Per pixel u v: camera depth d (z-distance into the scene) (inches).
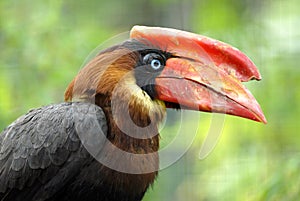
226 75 580.4
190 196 892.0
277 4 1031.0
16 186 573.0
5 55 927.0
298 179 725.3
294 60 973.2
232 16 1053.8
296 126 925.8
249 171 850.1
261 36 998.4
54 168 566.9
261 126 921.5
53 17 958.4
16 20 950.4
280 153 912.3
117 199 574.2
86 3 1080.2
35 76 918.4
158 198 887.1
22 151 571.5
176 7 1087.0
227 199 853.2
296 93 944.9
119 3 1098.7
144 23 1095.6
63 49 936.9
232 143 912.9
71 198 574.2
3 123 866.8
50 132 568.4
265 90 949.2
